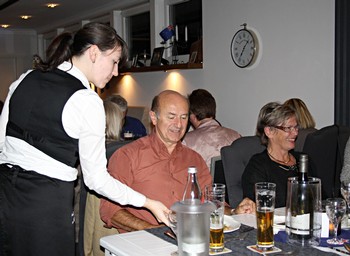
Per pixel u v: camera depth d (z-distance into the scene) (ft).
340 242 5.07
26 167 5.45
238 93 14.58
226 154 8.25
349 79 11.28
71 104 5.38
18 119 5.50
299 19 12.34
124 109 12.93
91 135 5.41
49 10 23.82
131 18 22.00
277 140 7.60
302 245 4.98
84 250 7.71
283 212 6.44
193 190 5.06
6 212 5.46
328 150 9.45
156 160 6.97
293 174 7.65
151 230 5.50
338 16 11.23
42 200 5.42
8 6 22.09
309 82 12.19
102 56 5.68
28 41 32.32
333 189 9.51
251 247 4.89
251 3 13.84
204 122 10.97
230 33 14.75
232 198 8.16
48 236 5.49
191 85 16.89
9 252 5.51
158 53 17.93
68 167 5.56
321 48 11.80
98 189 5.56
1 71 32.04
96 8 23.30
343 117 11.36
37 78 5.59
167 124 6.90
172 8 18.93
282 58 12.92
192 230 4.24
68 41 5.74
